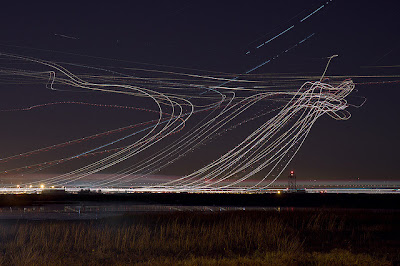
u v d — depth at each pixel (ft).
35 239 80.53
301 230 98.58
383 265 62.23
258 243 80.84
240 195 236.84
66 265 65.10
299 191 295.89
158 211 151.84
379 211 147.74
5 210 158.20
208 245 79.61
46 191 280.51
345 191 327.47
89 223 109.29
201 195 240.12
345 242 84.84
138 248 76.79
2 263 64.85
